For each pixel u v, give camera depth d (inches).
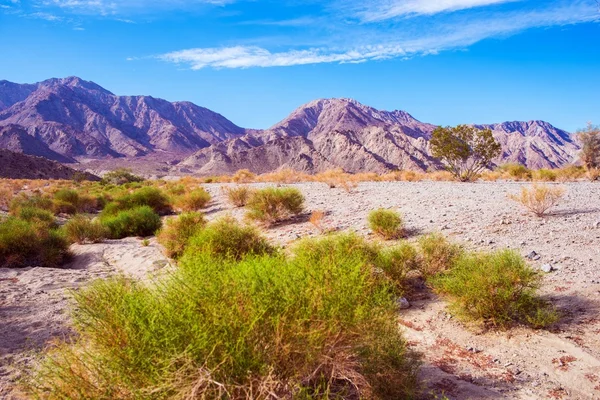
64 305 292.5
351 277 163.6
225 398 118.3
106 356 126.6
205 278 149.4
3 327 248.5
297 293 145.0
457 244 380.8
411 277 320.5
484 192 723.4
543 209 491.8
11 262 480.4
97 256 524.7
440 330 241.6
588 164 1598.2
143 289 150.3
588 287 278.7
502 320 240.5
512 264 257.4
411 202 660.7
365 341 145.0
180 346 119.3
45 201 1026.1
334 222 563.5
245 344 125.0
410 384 160.4
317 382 141.5
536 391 178.7
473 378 189.8
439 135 1224.2
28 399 162.6
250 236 374.6
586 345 214.5
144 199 919.7
